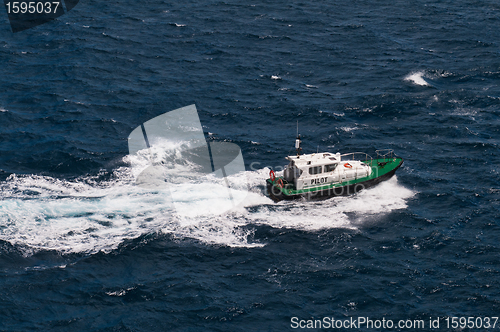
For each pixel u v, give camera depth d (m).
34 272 37.38
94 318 33.94
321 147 54.81
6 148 53.03
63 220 42.59
